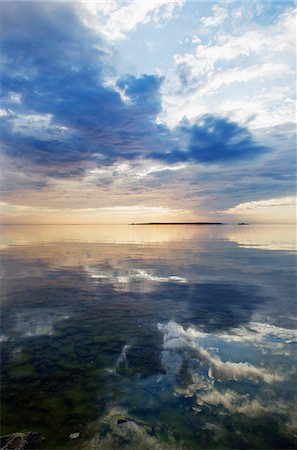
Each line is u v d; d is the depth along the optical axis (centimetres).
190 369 719
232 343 861
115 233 8656
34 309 1188
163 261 2498
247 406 579
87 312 1151
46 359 773
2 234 7631
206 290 1487
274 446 483
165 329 977
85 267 2192
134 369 721
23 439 488
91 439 495
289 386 644
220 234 7631
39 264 2342
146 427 524
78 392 628
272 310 1160
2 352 814
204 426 527
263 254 2992
